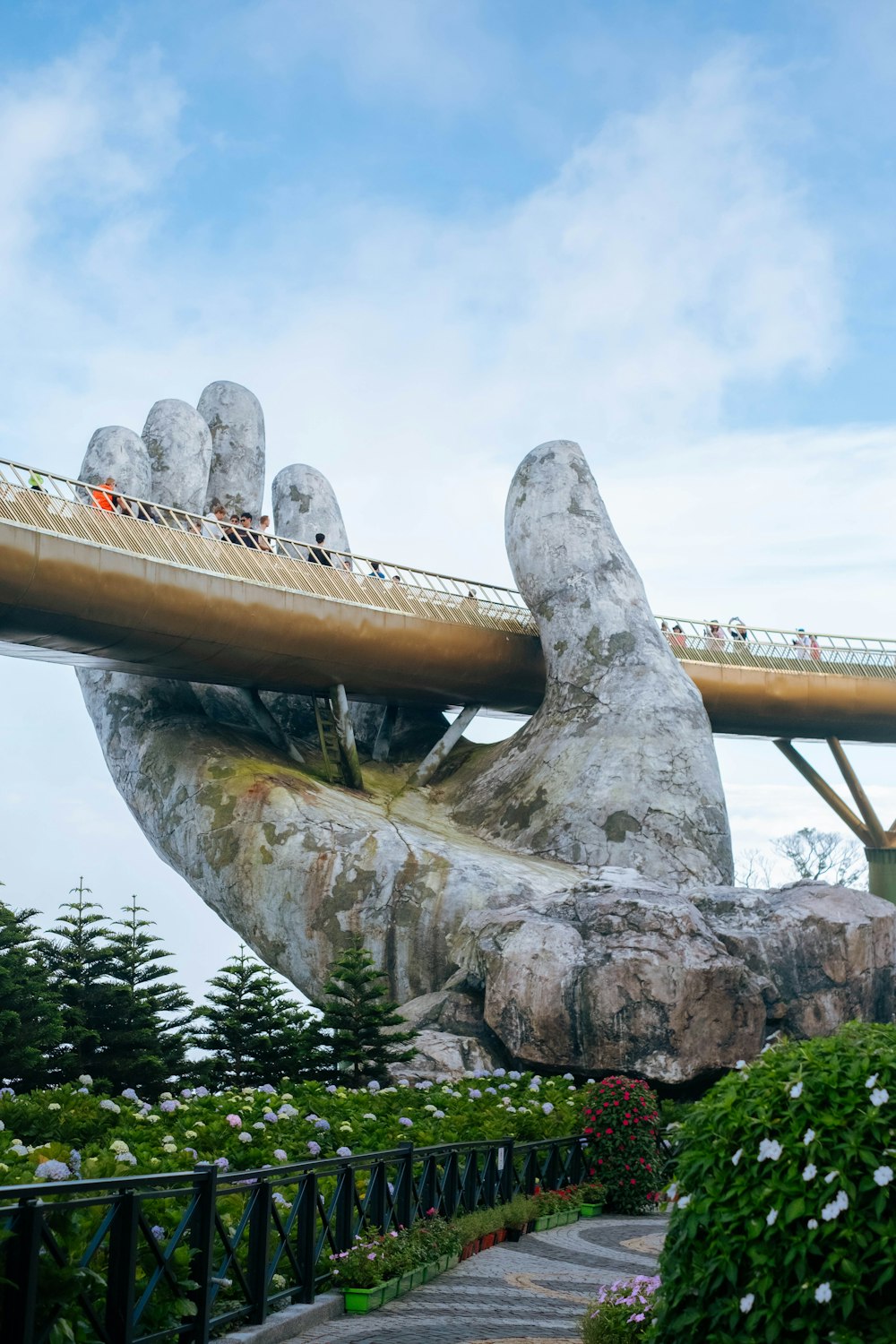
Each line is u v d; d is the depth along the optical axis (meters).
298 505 47.28
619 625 37.16
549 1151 16.08
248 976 24.19
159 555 30.55
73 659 32.81
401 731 43.62
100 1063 21.58
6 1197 5.14
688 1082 23.73
